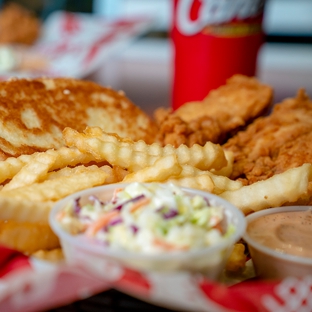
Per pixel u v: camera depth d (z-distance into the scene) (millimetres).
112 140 295
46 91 350
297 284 214
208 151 301
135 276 201
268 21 1027
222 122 389
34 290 204
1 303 203
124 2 1098
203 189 272
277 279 250
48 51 765
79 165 308
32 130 325
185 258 211
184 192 265
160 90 681
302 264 240
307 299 214
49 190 259
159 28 1080
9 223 248
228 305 202
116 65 862
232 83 453
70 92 361
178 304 203
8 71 676
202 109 411
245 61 497
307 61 946
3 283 208
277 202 281
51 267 215
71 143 285
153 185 253
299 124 375
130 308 223
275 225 268
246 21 482
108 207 240
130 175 278
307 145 348
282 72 851
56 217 238
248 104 411
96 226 221
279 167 336
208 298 202
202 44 489
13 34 812
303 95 423
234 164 339
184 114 406
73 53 747
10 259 230
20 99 333
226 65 492
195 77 503
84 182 269
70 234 226
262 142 360
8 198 245
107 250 210
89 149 283
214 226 231
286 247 252
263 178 328
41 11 1076
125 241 212
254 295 208
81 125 352
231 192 284
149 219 216
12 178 283
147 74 803
